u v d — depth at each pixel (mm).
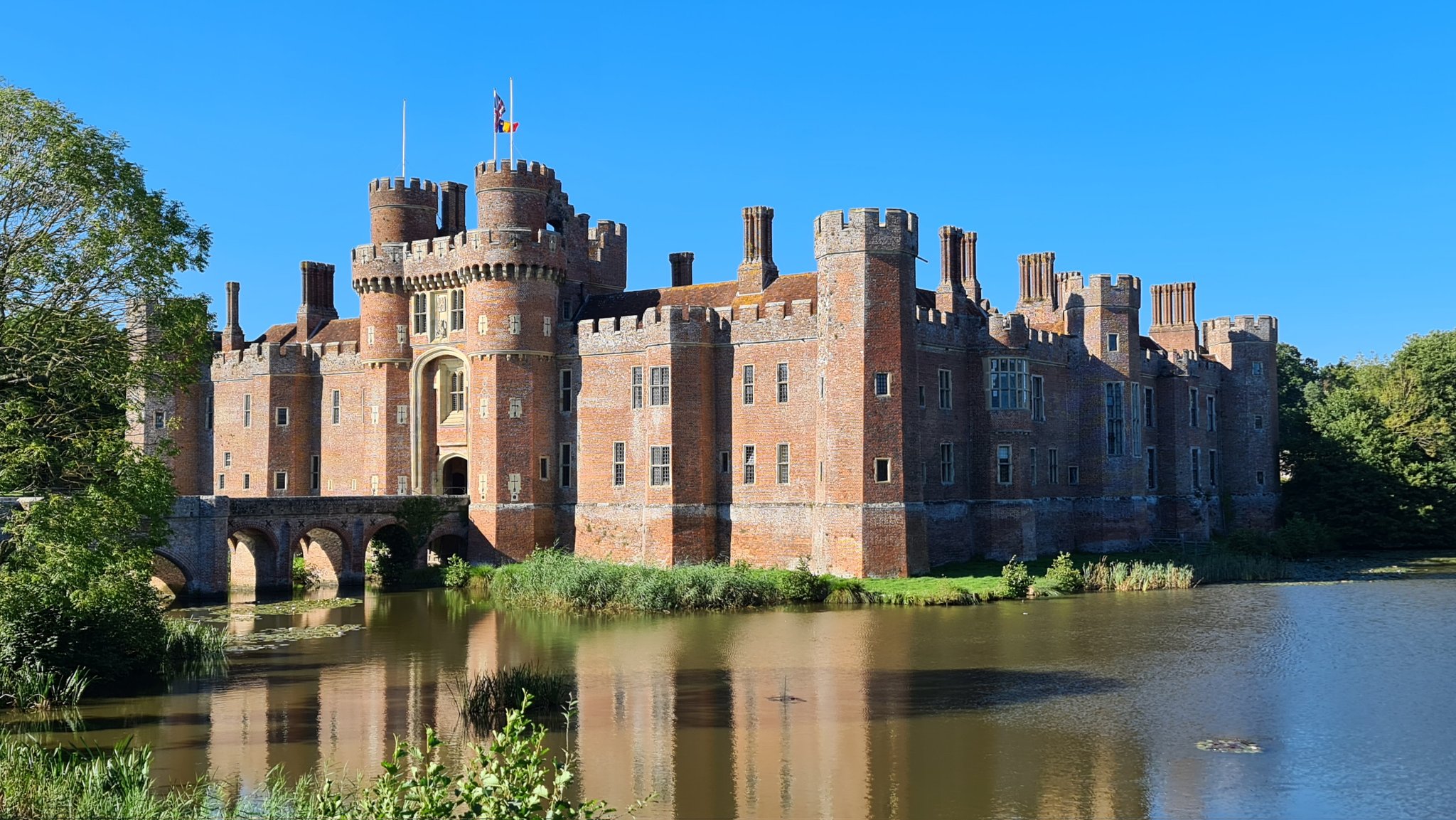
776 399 65562
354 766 28969
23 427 35062
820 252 63312
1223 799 26688
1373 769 28672
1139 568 63469
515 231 70562
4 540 34562
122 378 35875
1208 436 87438
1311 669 39781
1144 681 38031
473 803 18984
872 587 57844
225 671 40406
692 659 42156
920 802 26594
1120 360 77438
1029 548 68438
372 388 76250
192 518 58469
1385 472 88125
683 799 26828
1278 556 78000
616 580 56562
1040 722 32969
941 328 66750
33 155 35000
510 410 70562
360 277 76000
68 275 35219
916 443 62531
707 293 72812
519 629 49688
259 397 80938
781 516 65000
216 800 26141
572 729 32625
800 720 33406
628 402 69125
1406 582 65500
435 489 75125
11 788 24703
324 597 61688
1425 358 91938
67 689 35375
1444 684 37281
